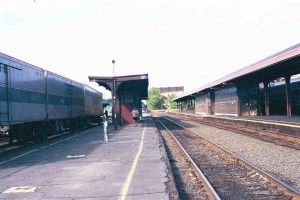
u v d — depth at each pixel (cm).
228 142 2031
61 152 1612
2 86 1589
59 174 1048
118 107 3959
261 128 2662
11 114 1678
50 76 2367
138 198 737
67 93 2831
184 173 1149
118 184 874
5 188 888
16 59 1777
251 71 2812
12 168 1205
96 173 1034
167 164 1155
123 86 3872
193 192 889
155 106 17262
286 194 832
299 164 1218
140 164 1168
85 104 3584
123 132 2739
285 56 2156
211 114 5672
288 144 1712
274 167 1193
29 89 1948
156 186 840
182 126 3697
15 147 1984
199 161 1402
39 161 1349
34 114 2012
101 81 3297
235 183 985
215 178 1068
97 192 801
